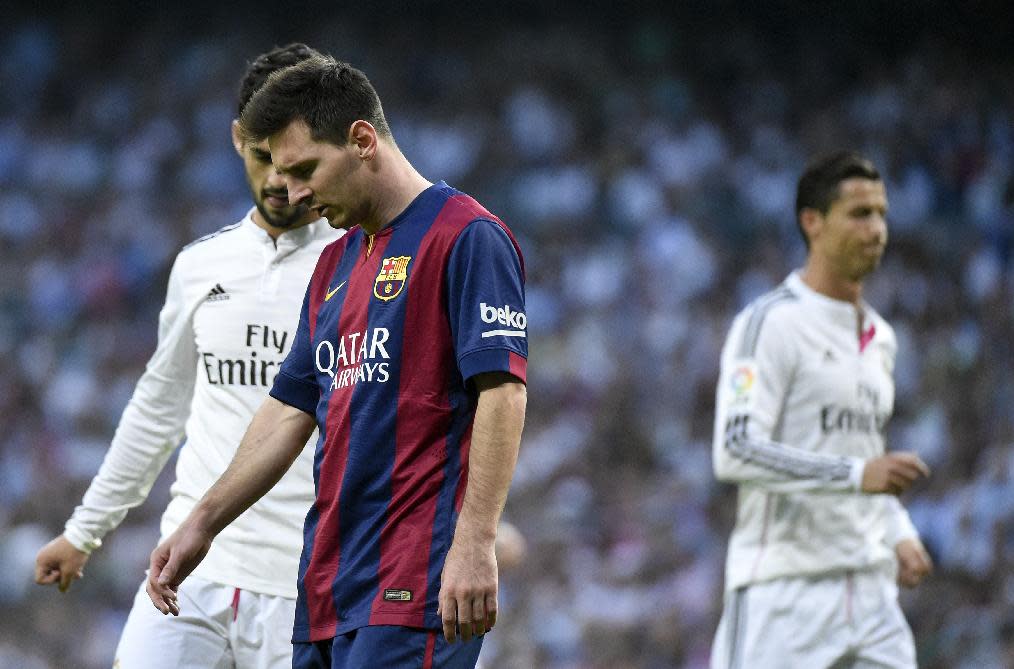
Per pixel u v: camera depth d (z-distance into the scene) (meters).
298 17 79.75
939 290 61.78
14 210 66.75
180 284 15.23
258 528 14.47
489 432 10.66
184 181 69.44
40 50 75.94
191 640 14.35
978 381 52.62
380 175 11.35
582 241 66.38
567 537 43.41
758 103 77.19
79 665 41.12
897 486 16.20
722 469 17.42
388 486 11.01
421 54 77.94
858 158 17.94
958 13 80.88
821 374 17.69
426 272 11.12
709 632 39.03
